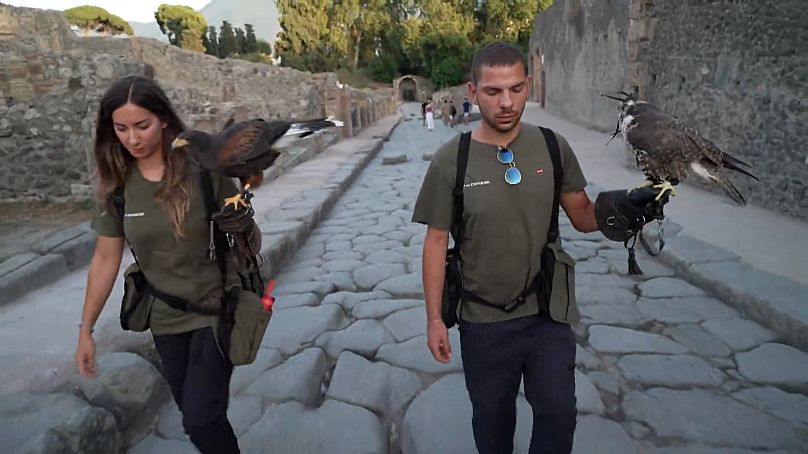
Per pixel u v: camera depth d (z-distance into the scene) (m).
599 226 1.98
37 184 9.32
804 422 2.95
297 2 55.38
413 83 57.31
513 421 2.21
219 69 25.27
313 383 3.50
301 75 26.73
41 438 2.33
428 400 3.23
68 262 5.10
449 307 2.13
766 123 7.09
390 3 60.53
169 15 59.22
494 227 1.96
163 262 2.02
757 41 7.29
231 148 1.82
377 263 5.97
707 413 3.06
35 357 3.23
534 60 33.94
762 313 4.07
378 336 4.11
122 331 3.46
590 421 2.98
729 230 6.09
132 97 1.83
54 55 9.07
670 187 1.84
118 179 1.98
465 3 57.56
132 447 2.87
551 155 1.99
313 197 8.84
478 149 1.98
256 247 2.08
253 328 2.08
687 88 9.42
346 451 2.80
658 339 3.95
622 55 17.03
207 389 2.04
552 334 2.05
